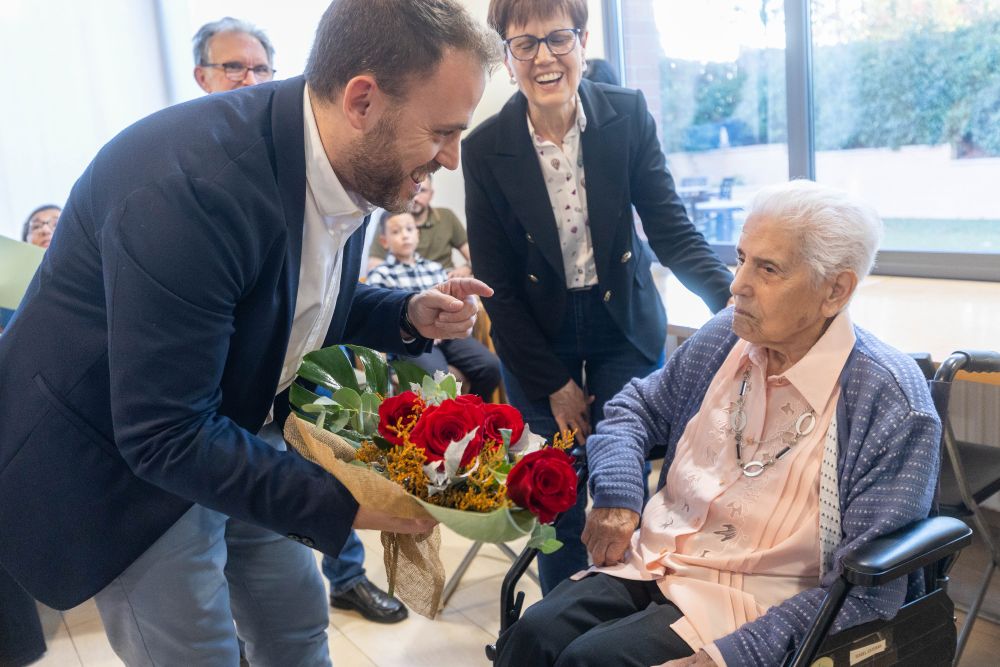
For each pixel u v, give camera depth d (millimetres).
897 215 3186
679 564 1511
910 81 3027
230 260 1146
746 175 3719
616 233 2045
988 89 2816
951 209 3004
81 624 2791
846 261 1411
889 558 1238
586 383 2223
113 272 1108
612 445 1653
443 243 4406
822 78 3314
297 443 1295
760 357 1538
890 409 1397
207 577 1396
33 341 1236
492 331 2162
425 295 1558
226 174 1144
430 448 1135
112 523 1271
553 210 2039
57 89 3840
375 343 1635
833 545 1426
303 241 1305
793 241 1409
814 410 1461
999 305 2559
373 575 2959
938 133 2992
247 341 1258
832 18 3217
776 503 1464
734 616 1416
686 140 3939
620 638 1402
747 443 1521
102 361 1216
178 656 1383
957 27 2846
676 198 2115
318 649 1668
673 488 1615
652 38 3961
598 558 1583
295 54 4301
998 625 2355
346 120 1179
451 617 2627
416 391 1328
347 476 1131
